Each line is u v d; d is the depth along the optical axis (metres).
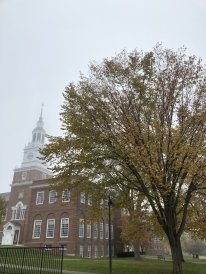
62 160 16.67
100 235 46.88
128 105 16.62
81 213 40.72
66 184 17.72
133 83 16.69
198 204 20.08
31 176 68.19
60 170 16.73
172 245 15.29
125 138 14.91
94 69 18.28
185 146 13.48
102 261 24.98
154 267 20.19
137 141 14.98
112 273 16.05
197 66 16.22
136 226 24.27
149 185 18.58
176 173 15.78
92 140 16.30
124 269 18.28
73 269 17.50
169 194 14.88
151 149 14.45
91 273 15.84
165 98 17.00
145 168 13.41
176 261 14.94
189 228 19.95
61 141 16.36
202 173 13.16
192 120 14.94
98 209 17.58
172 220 15.91
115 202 18.94
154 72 17.52
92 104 16.75
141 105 16.84
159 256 39.19
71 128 16.50
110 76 17.91
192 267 23.23
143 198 21.61
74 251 36.97
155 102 16.59
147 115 16.33
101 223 48.19
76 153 16.55
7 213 62.44
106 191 18.28
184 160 14.80
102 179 17.62
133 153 13.48
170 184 14.38
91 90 17.30
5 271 14.91
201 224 17.83
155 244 77.31
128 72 17.81
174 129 14.85
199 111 15.19
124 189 19.42
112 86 17.69
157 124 14.88
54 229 40.16
